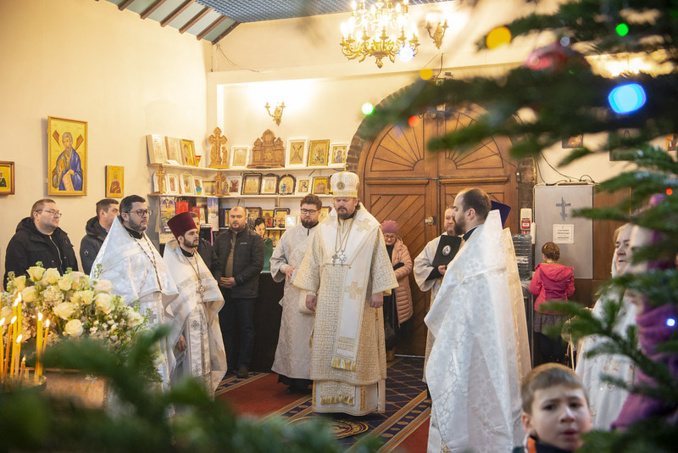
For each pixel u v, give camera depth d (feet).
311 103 31.58
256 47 32.17
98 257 15.03
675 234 1.81
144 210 15.47
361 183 29.40
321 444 1.34
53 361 1.30
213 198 32.22
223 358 19.02
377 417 18.48
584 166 26.05
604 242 24.27
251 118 32.63
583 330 2.09
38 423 1.02
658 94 1.76
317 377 18.13
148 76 28.99
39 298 10.70
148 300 15.15
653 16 1.83
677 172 1.90
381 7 21.30
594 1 1.86
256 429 1.30
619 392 7.10
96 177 26.21
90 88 26.02
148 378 1.39
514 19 2.03
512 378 10.62
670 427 1.74
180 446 1.23
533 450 5.78
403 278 26.25
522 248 23.88
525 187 26.63
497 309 10.64
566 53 1.83
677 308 2.15
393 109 1.81
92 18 26.12
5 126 22.57
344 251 18.24
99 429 1.15
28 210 23.25
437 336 11.14
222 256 23.68
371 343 18.24
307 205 22.07
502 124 1.74
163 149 29.27
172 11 29.48
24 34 23.32
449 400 10.77
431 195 28.45
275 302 24.09
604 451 1.73
